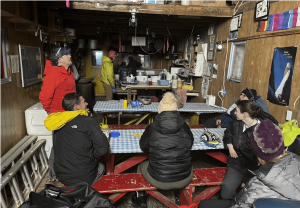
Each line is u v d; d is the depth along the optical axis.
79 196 1.27
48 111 2.47
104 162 2.71
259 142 1.16
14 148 2.39
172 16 4.34
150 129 1.71
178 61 6.38
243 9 3.42
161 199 1.99
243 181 1.91
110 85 5.45
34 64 3.22
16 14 2.18
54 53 2.41
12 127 2.48
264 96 2.90
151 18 4.42
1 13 1.96
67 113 1.67
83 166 1.73
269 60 2.81
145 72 7.02
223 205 1.70
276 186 1.08
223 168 2.21
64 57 2.45
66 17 4.59
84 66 7.72
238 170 1.96
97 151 1.74
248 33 3.28
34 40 3.27
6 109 2.34
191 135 1.75
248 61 3.28
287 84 2.48
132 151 1.97
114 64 7.93
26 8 2.46
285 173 1.08
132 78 5.85
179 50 7.50
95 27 6.30
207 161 3.19
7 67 2.38
